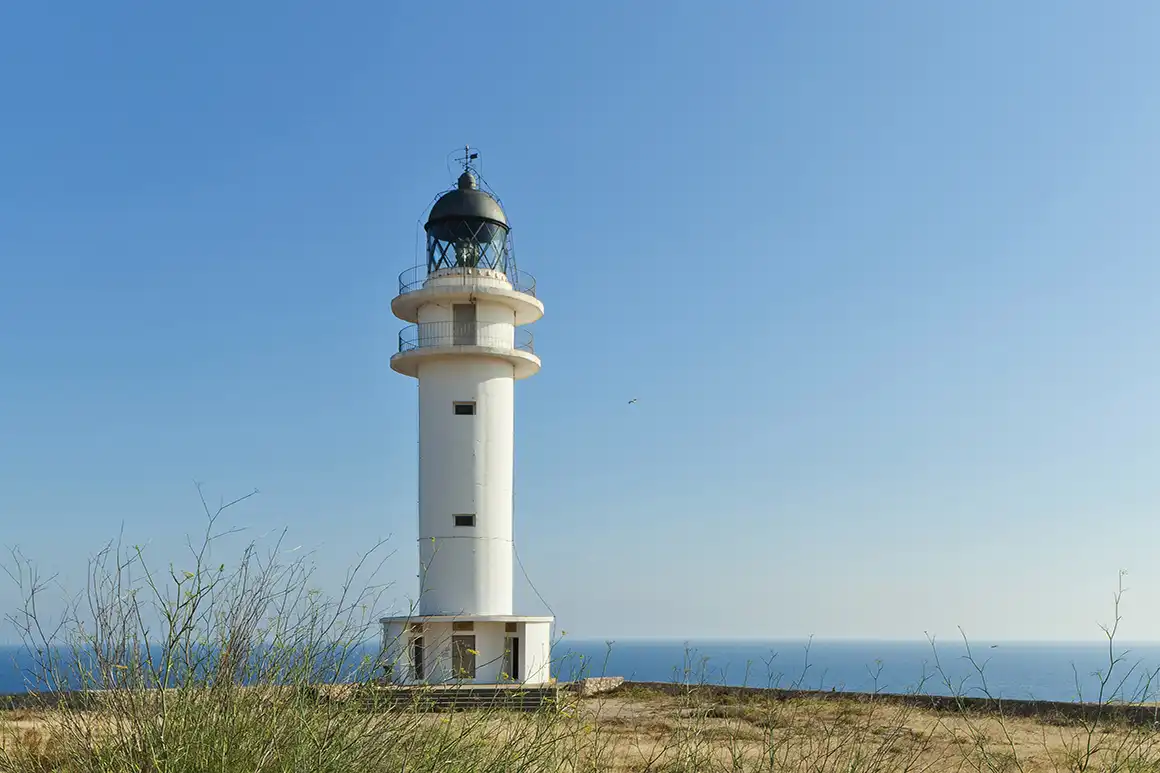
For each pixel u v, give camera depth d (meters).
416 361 38.41
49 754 8.59
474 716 9.91
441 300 38.59
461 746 9.37
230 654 8.87
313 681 9.15
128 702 8.62
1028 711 19.30
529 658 35.16
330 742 8.69
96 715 8.62
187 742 8.38
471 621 34.94
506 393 38.69
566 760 10.14
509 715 10.40
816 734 11.31
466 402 37.84
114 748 8.47
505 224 40.44
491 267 39.62
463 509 36.97
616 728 15.03
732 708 12.12
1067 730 17.19
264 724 8.66
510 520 38.00
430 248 40.19
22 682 8.50
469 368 38.09
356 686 9.36
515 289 40.19
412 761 8.98
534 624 35.62
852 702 12.33
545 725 10.02
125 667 8.65
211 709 8.66
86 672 8.60
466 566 36.53
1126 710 11.78
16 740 8.74
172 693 8.70
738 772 10.37
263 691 8.93
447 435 37.59
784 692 12.80
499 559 37.09
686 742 11.20
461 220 39.53
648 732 14.76
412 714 9.51
